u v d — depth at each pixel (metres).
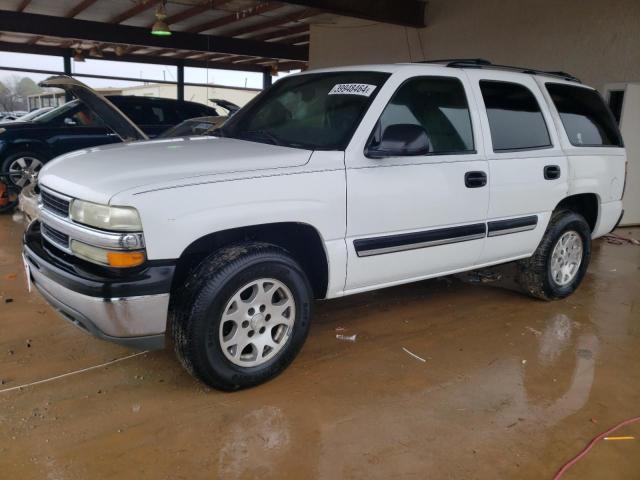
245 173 2.97
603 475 2.62
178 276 3.09
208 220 2.81
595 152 4.89
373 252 3.46
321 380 3.38
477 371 3.58
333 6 9.62
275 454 2.66
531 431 2.94
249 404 3.08
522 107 4.37
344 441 2.79
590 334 4.25
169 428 2.83
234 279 2.93
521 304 4.86
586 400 3.28
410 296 4.96
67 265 2.91
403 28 11.58
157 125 9.42
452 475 2.58
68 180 3.01
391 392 3.28
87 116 8.65
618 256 6.72
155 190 2.71
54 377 3.29
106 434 2.76
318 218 3.18
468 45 10.23
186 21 14.25
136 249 2.68
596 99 5.13
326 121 3.60
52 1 12.14
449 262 3.92
